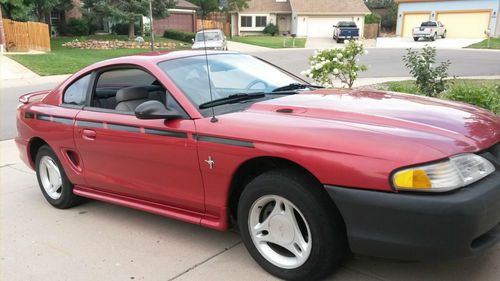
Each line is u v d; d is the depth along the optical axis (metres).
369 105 3.41
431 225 2.55
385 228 2.66
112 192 4.28
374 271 3.23
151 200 3.94
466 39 39.19
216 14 46.59
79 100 4.47
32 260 3.74
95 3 31.56
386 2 69.25
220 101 3.67
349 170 2.71
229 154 3.20
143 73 4.52
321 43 40.19
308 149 2.86
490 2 39.84
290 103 3.53
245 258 3.58
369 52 27.80
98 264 3.62
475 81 12.72
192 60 4.12
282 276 3.19
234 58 4.49
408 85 11.20
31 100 5.23
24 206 4.99
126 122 3.85
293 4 49.56
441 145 2.69
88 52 27.25
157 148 3.63
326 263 2.96
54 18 34.62
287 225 3.10
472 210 2.52
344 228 2.94
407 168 2.59
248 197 3.21
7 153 7.28
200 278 3.33
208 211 3.52
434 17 43.56
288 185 2.96
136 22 32.75
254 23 52.22
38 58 22.69
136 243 3.95
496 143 2.98
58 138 4.52
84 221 4.49
